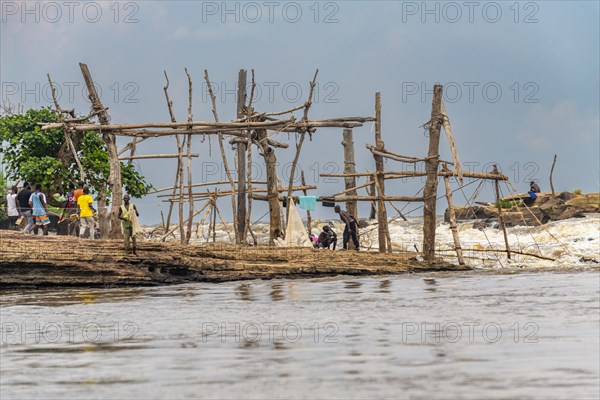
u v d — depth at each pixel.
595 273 108.69
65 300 91.25
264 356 55.47
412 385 46.88
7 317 77.25
